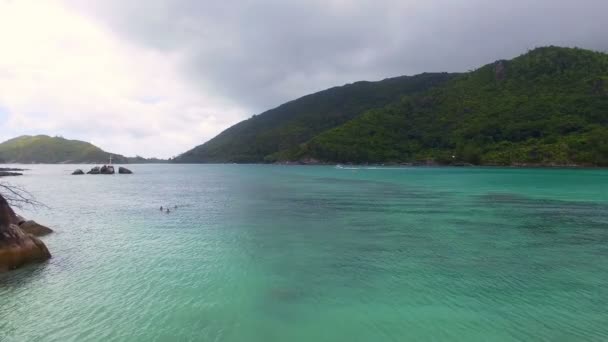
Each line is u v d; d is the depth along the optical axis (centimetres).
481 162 12419
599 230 2117
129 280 1269
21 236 1470
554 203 3288
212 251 1658
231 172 11388
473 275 1335
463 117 16050
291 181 6656
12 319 968
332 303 1095
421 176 7594
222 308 1051
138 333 901
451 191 4441
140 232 2077
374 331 927
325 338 893
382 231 2103
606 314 1016
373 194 4184
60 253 1614
